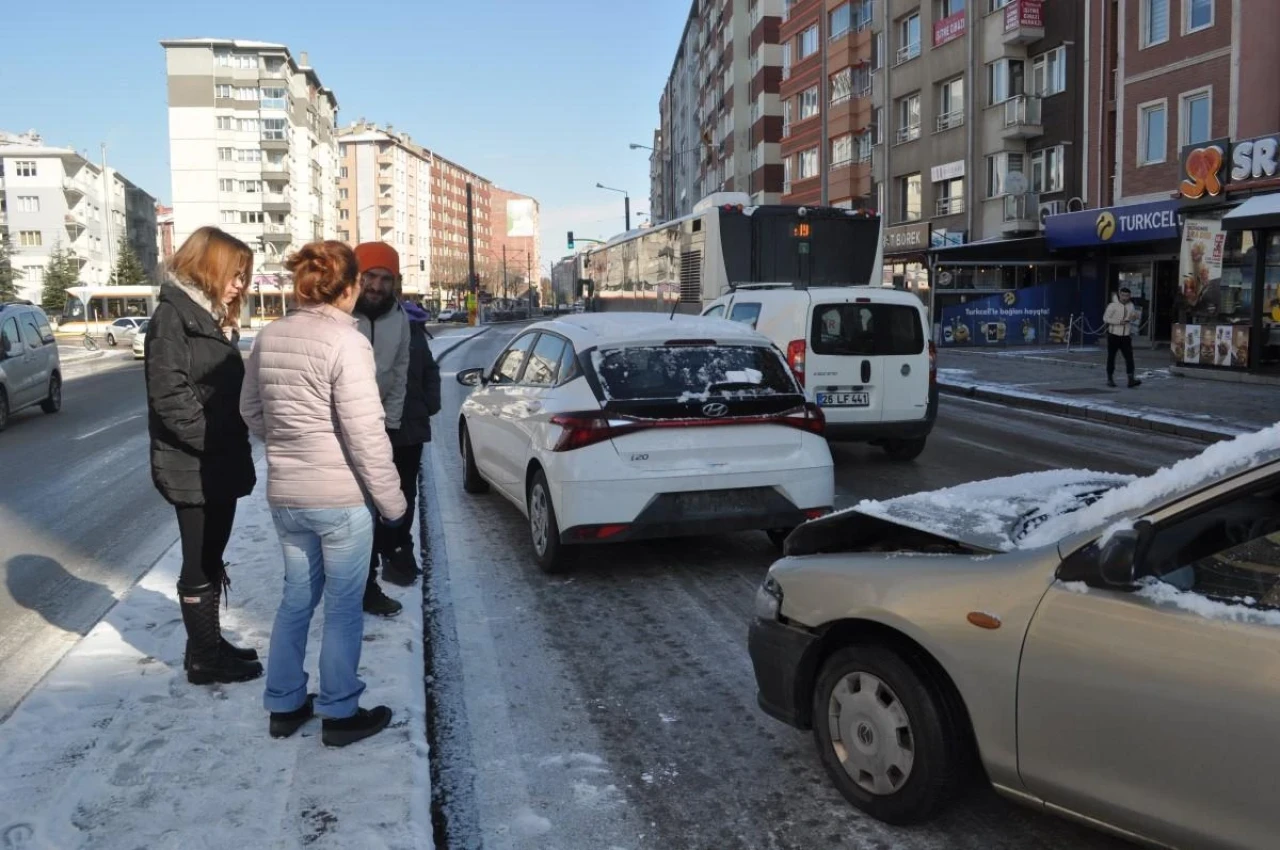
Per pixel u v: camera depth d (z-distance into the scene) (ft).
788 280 58.34
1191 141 78.18
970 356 81.87
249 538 21.34
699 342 20.26
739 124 209.97
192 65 287.69
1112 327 55.72
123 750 11.75
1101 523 8.98
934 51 116.78
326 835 9.93
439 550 22.07
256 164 293.43
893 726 10.38
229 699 13.26
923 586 10.02
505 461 23.11
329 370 11.16
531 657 15.79
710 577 20.06
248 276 13.05
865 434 32.42
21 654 15.99
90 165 322.55
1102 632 8.48
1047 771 8.95
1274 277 56.54
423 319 18.57
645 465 18.74
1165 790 8.07
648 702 14.06
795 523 19.53
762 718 13.52
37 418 51.34
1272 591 8.05
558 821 10.91
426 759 11.73
